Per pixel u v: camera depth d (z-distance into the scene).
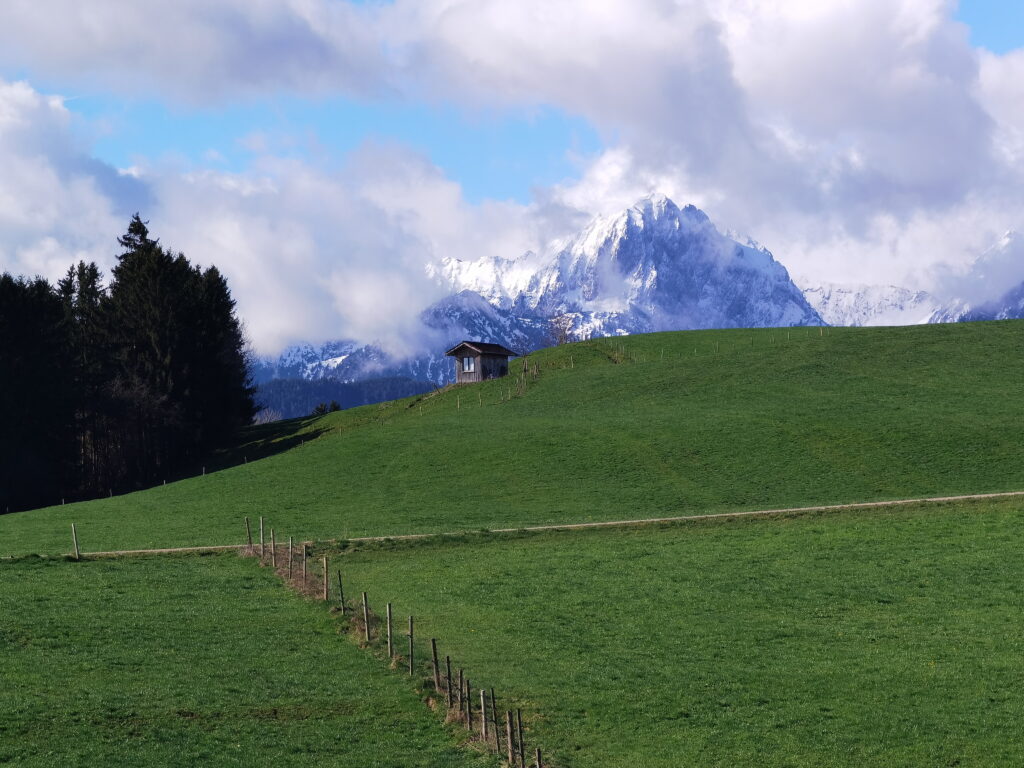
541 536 85.12
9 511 132.00
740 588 69.56
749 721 49.22
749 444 113.56
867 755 45.78
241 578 73.06
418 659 56.75
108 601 67.06
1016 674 53.78
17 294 140.38
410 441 125.06
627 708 50.78
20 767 43.47
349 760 44.84
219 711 49.75
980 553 74.62
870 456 107.50
